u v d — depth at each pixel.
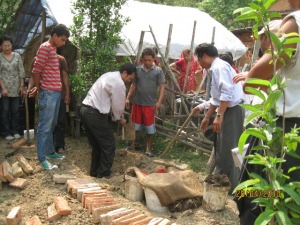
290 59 1.83
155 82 6.26
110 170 5.33
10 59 6.67
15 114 6.84
